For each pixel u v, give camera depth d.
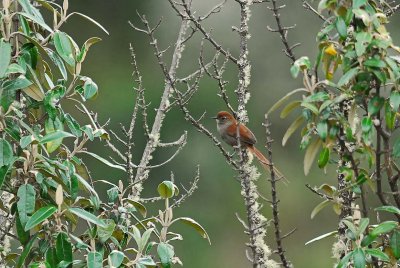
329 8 9.24
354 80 9.19
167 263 8.80
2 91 8.63
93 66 28.72
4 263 9.61
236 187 25.73
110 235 8.73
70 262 8.51
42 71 9.23
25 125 8.58
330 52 9.17
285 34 10.50
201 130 11.33
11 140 9.03
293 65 9.22
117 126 26.89
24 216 8.38
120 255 8.59
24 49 8.87
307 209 25.61
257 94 26.89
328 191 10.00
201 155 25.88
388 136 9.25
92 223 9.14
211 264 24.88
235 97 26.83
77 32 29.19
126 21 29.11
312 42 27.34
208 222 25.36
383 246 9.49
